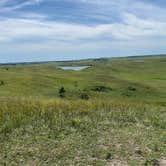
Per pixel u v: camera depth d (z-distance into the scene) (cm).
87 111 1819
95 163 1091
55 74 12344
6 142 1257
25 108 1777
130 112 1881
